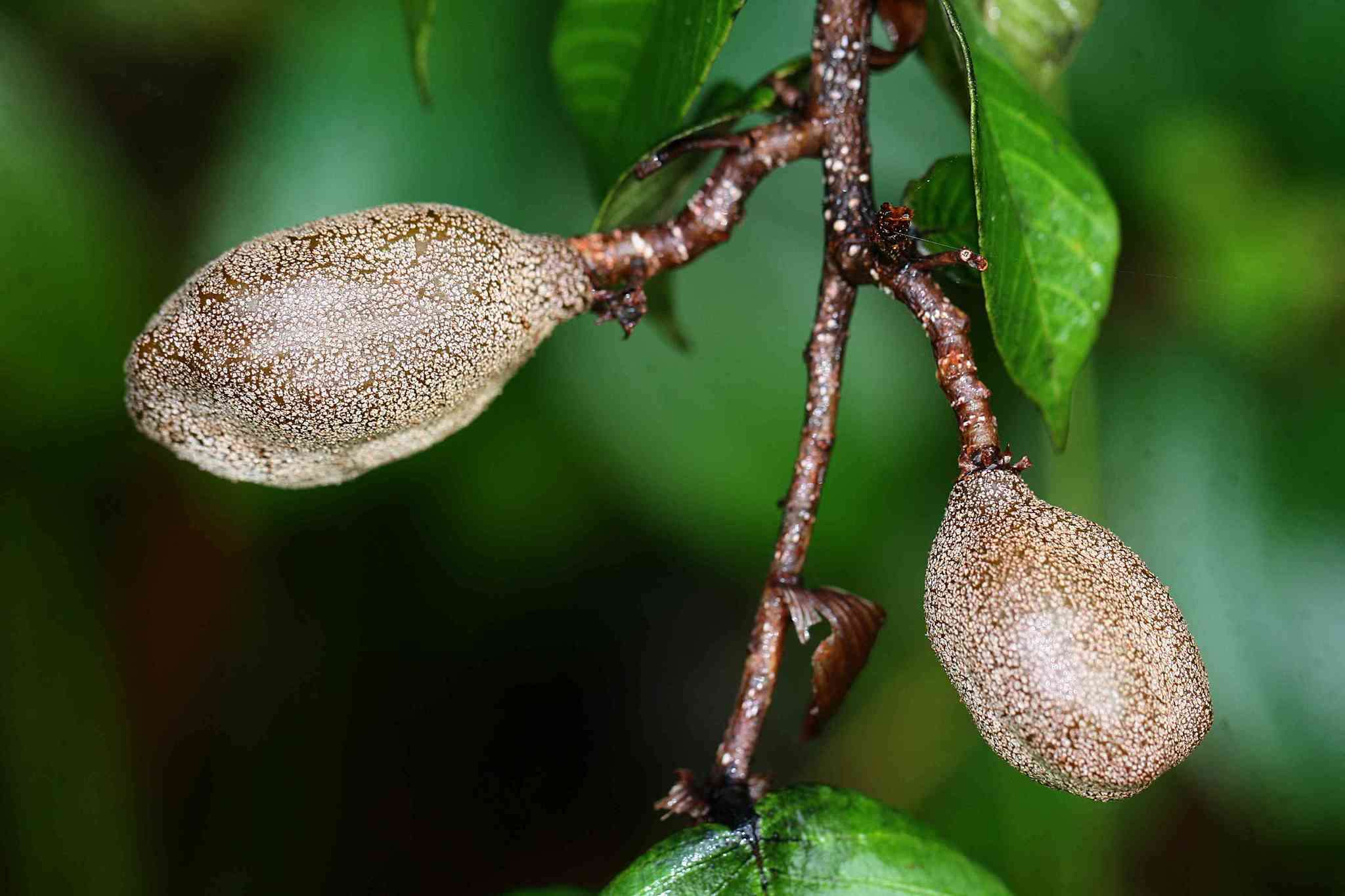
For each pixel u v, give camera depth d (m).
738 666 0.74
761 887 0.45
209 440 0.46
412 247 0.45
